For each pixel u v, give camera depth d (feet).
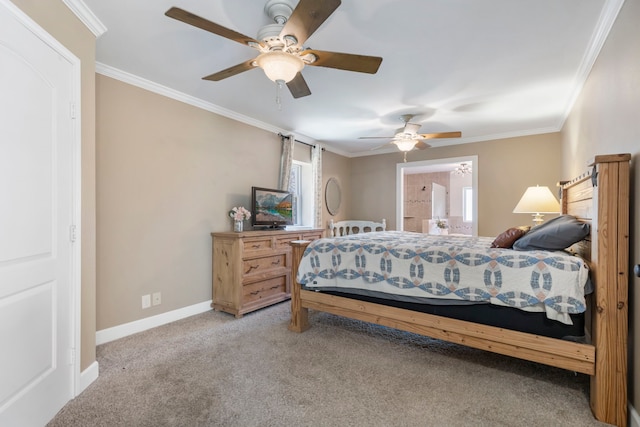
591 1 5.82
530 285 6.06
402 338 8.80
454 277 6.87
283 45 5.54
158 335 9.00
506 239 7.82
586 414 5.45
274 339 8.70
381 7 5.99
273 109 11.99
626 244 5.12
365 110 12.07
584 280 5.67
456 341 6.89
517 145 15.08
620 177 5.17
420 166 18.28
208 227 11.42
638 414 4.92
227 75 6.66
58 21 5.43
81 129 6.10
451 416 5.38
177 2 5.87
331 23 6.52
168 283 10.11
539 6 5.98
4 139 4.36
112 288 8.72
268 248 11.78
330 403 5.73
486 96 10.61
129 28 6.77
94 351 6.57
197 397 5.91
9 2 4.38
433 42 7.27
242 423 5.19
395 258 7.71
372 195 19.71
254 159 13.38
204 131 11.28
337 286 8.52
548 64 8.30
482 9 6.07
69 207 5.74
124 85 8.99
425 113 12.34
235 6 5.99
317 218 16.76
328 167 18.54
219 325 9.83
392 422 5.22
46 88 5.14
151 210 9.66
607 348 5.23
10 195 4.46
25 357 4.72
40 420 5.00
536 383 6.47
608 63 6.61
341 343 8.44
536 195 11.86
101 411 5.48
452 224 27.50
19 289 4.61
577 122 10.08
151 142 9.66
